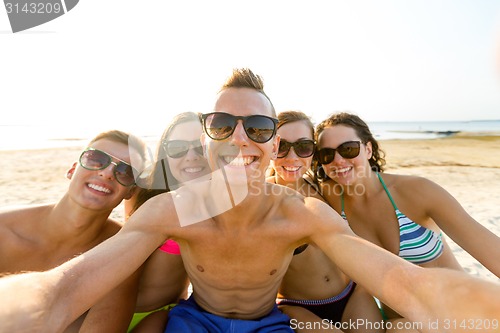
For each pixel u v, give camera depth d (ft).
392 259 1.41
